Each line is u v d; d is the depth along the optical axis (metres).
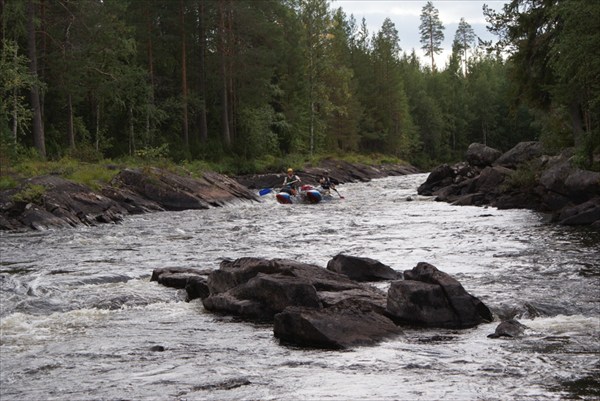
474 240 17.77
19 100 37.16
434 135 101.69
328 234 20.22
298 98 65.25
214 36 52.09
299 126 64.31
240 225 23.58
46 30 41.41
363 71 86.69
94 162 38.88
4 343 8.58
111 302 10.86
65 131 44.28
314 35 66.75
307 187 35.06
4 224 22.92
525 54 29.34
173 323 9.62
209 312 10.34
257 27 51.44
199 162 46.78
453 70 118.06
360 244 17.64
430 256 15.09
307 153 66.25
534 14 28.62
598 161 23.11
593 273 12.42
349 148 80.88
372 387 6.31
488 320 9.28
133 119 46.66
